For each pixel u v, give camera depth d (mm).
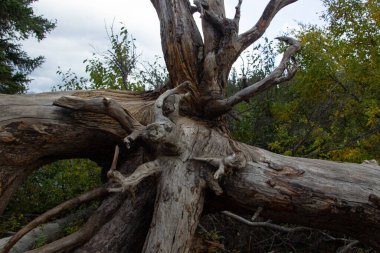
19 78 11531
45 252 4352
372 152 7473
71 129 4957
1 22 12227
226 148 4602
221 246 4848
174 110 4621
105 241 4473
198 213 4234
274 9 5484
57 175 7883
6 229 6543
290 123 8430
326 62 8047
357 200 4180
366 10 8445
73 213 7090
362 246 6477
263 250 6793
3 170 4727
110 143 5305
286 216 4438
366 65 8078
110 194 4848
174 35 5273
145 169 4215
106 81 8047
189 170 4309
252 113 8359
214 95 5090
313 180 4320
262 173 4375
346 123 8430
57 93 5324
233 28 5258
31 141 4805
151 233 4078
